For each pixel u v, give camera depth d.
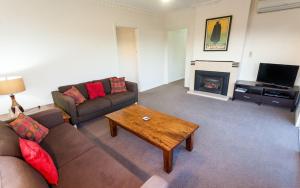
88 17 3.45
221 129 2.67
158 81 5.80
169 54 5.92
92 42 3.62
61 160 1.46
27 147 1.23
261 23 3.71
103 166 1.37
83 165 1.39
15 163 1.03
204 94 4.48
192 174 1.76
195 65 4.67
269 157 1.99
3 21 2.47
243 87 3.93
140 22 4.61
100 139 2.46
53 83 3.17
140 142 2.37
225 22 4.00
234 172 1.77
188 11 4.80
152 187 0.98
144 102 4.08
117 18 4.00
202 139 2.39
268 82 3.66
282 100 3.36
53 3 2.92
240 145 2.23
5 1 2.44
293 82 3.33
